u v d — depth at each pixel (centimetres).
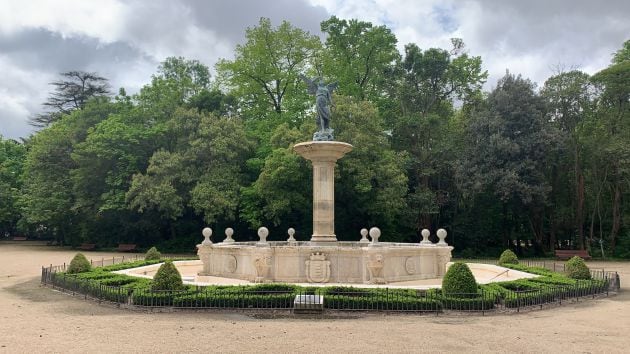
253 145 3884
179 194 3747
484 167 3656
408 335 1083
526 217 4019
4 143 6144
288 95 4244
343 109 3456
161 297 1443
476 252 4156
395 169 3475
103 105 4625
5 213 5438
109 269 2156
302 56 4300
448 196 4075
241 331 1119
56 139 4425
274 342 1011
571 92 3816
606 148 3553
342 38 4303
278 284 1511
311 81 2298
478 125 3778
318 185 2122
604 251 3872
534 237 4162
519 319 1291
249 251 1859
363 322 1232
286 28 4234
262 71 4238
